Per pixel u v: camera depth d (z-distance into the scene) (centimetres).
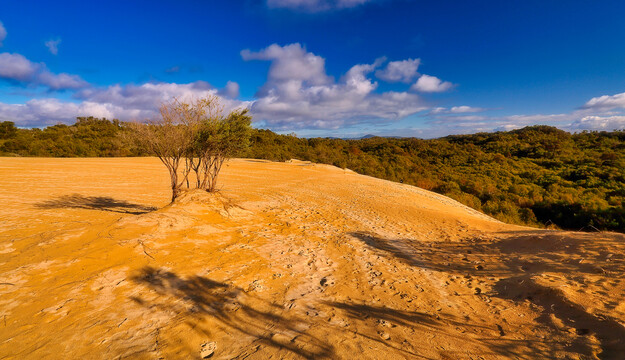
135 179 1973
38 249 465
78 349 257
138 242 518
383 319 348
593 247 546
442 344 286
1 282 362
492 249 698
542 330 305
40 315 305
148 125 813
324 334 300
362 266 575
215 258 532
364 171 4550
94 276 398
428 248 746
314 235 798
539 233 784
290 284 458
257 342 283
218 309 351
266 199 1389
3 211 835
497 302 401
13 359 239
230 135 947
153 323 309
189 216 724
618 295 345
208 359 251
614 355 237
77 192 1351
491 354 266
